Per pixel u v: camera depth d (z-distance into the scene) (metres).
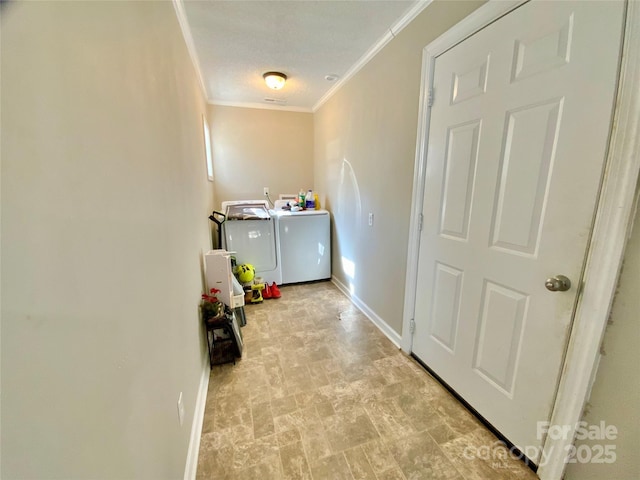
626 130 0.81
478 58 1.26
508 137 1.16
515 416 1.22
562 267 1.00
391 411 1.46
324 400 1.54
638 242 0.81
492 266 1.27
